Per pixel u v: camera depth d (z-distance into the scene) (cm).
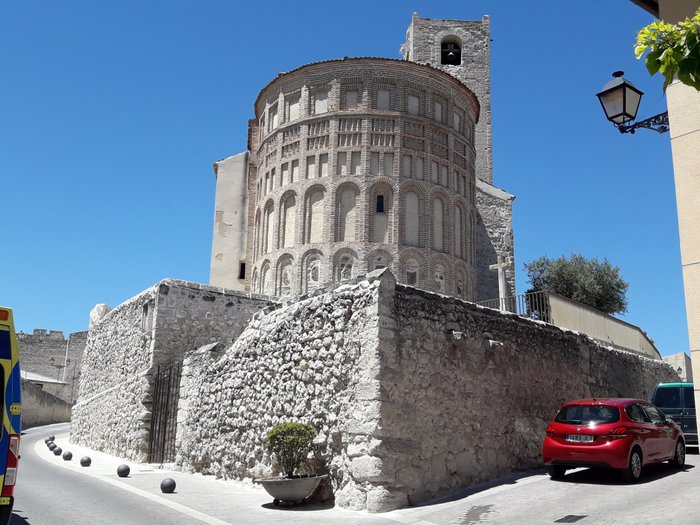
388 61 3488
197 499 1246
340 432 1188
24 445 3175
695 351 702
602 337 2314
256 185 3800
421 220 3412
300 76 3578
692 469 1403
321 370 1270
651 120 853
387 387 1155
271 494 1141
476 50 5162
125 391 2316
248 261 3941
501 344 1477
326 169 3412
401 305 1235
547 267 4412
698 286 711
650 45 511
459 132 3700
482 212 4191
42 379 6931
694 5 734
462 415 1320
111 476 1639
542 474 1398
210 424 1641
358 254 3291
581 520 950
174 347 2123
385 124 3447
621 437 1245
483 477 1334
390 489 1107
